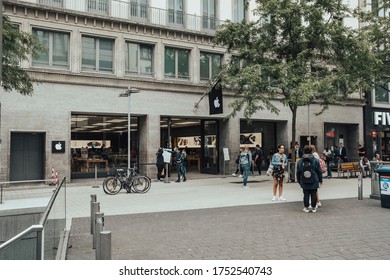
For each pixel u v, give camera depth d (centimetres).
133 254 620
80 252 638
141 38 2061
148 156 2055
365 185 1681
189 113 2189
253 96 1630
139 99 2034
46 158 1792
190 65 2223
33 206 788
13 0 1716
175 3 2195
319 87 1512
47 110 1797
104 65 1991
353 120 2861
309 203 1052
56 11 1823
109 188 1455
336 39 1692
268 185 1717
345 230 775
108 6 1984
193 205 1146
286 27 1733
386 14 2731
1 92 1692
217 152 2362
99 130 2023
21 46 1283
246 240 702
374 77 2002
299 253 612
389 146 3041
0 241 749
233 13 2367
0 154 1678
